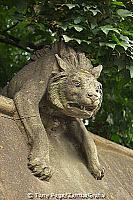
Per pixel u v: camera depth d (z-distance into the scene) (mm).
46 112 5961
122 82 9047
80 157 6133
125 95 10055
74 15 6582
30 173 5184
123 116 10281
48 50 6258
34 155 5289
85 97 5441
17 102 5688
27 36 9156
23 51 10617
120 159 7320
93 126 10219
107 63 7047
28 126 5559
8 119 5605
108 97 9828
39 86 5773
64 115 6047
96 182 5992
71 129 6262
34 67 6086
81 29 6324
